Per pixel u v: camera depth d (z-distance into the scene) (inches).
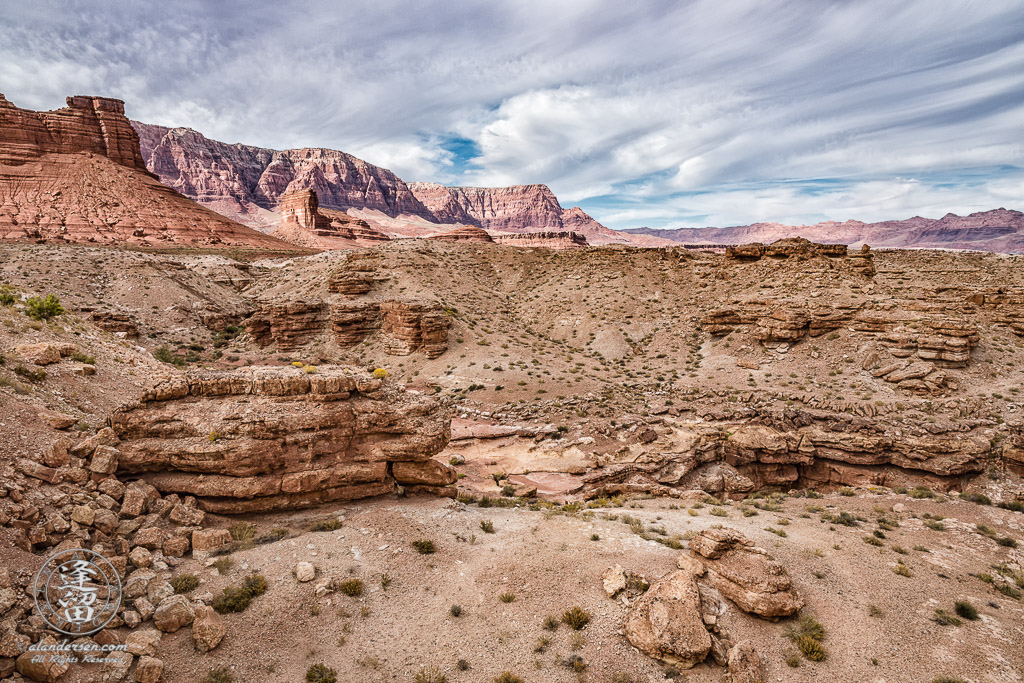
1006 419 1524.4
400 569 695.1
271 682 498.9
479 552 771.4
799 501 1201.4
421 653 571.5
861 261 2942.9
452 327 2790.4
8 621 444.5
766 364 2288.4
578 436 1673.2
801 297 2534.5
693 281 3400.6
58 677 430.0
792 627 641.0
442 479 940.0
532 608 656.4
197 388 817.5
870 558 831.1
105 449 692.7
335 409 860.6
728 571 698.2
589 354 2775.6
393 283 3371.1
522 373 2341.3
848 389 1915.6
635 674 564.7
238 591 585.3
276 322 2930.6
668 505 1109.1
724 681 559.2
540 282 3828.7
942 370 1855.3
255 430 780.0
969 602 729.6
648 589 669.9
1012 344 2016.5
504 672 555.8
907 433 1439.5
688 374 2368.4
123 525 628.4
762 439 1529.3
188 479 738.8
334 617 594.9
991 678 578.9
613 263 3846.0
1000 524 1059.9
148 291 3299.7
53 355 896.3
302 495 807.1
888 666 589.3
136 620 507.2
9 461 595.5
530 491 1206.3
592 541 820.6
